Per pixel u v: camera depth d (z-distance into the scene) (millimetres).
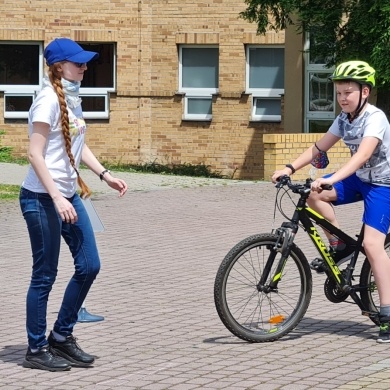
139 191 21578
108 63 32250
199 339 9141
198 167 31672
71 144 8062
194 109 32250
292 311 9164
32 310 8164
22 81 31969
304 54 29562
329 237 9352
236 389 7453
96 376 7914
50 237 8070
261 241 8961
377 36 24047
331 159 24969
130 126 32250
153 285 11820
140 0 31969
